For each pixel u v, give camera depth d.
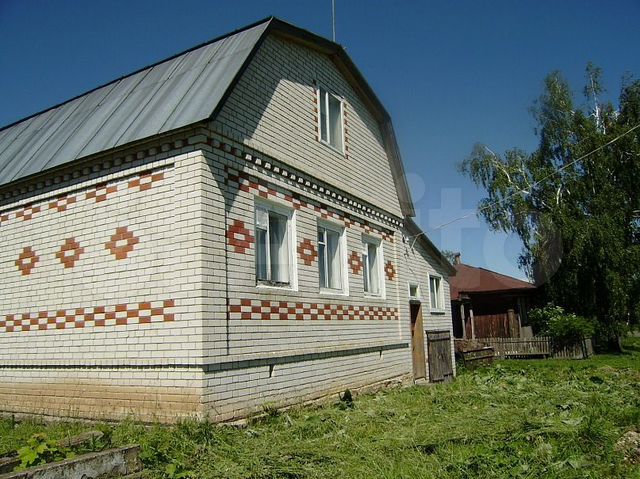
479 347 22.59
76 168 9.01
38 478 4.34
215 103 7.81
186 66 9.62
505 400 10.02
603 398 10.06
